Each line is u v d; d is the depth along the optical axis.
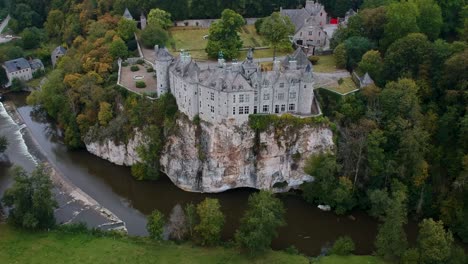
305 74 138.50
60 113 172.12
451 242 110.81
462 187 127.12
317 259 113.75
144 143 150.12
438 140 139.62
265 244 111.69
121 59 182.12
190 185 144.75
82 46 195.25
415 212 133.75
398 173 132.38
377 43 176.25
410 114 138.12
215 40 179.38
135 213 135.38
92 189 145.50
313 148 141.38
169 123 148.00
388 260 112.69
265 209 111.00
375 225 130.75
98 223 128.75
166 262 110.50
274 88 137.88
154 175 148.75
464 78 139.88
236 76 134.88
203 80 138.38
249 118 138.75
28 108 197.00
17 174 120.19
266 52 186.25
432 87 147.50
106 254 112.50
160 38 192.38
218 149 140.50
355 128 139.25
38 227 120.19
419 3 175.75
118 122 155.00
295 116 139.62
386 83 152.62
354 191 135.75
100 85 169.50
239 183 144.50
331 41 184.62
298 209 137.25
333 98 149.25
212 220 114.62
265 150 140.38
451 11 185.75
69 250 113.62
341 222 132.00
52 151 164.75
